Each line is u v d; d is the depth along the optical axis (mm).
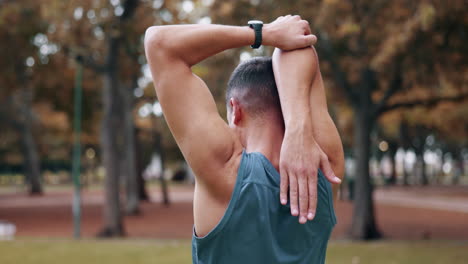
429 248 10422
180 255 9992
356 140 14141
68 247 11266
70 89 21438
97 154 57406
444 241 12297
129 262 9289
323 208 1312
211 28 1318
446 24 10023
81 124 27047
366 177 13945
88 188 50906
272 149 1363
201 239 1255
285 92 1344
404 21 10352
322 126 1401
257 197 1250
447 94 14914
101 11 13789
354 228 13859
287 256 1274
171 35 1295
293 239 1279
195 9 14164
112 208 15250
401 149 40812
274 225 1263
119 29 13945
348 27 10477
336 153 1405
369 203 13852
